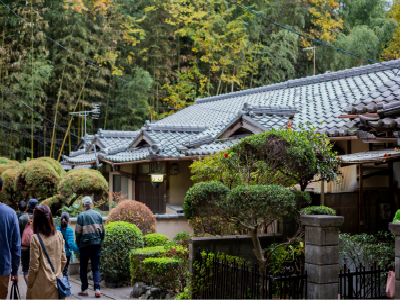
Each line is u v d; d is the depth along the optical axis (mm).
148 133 14195
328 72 14508
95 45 22875
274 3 26328
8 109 20312
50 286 4664
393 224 4387
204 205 5539
